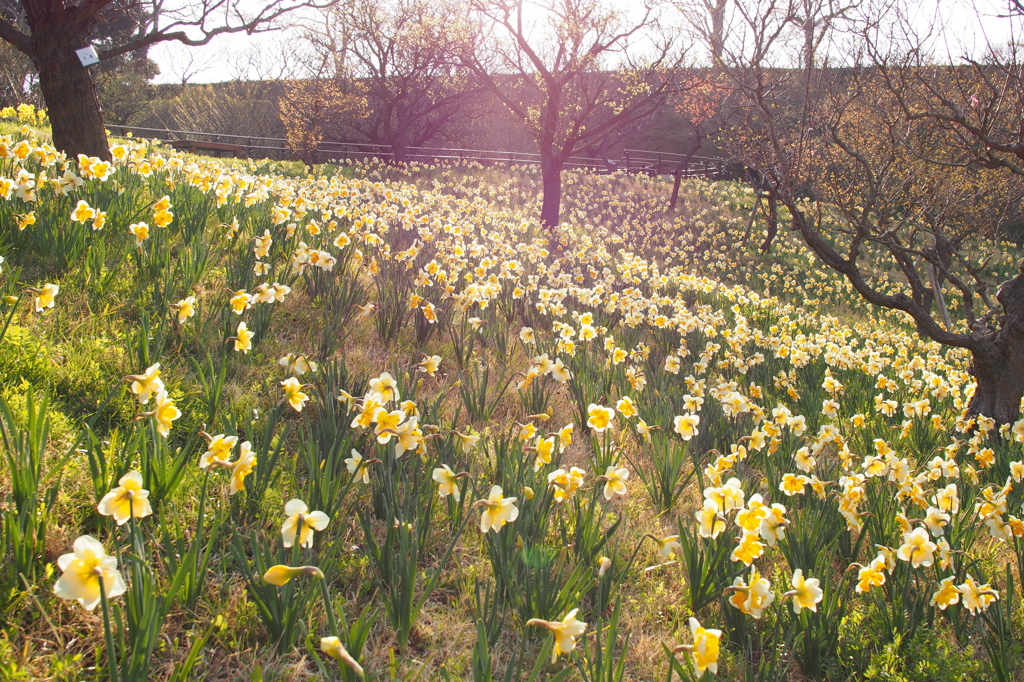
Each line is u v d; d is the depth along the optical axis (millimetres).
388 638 2557
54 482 2713
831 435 4102
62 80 7684
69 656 2156
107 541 2529
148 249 4852
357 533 3033
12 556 2270
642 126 37000
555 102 16500
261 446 3023
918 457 5766
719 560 2973
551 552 3080
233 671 2260
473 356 5414
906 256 7453
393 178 24828
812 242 7449
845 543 3639
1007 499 4402
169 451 2914
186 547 2672
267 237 4777
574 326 7398
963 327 14320
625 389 5555
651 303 7500
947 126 7414
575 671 2547
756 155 10875
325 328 4477
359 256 5629
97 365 3525
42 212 4613
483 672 2113
